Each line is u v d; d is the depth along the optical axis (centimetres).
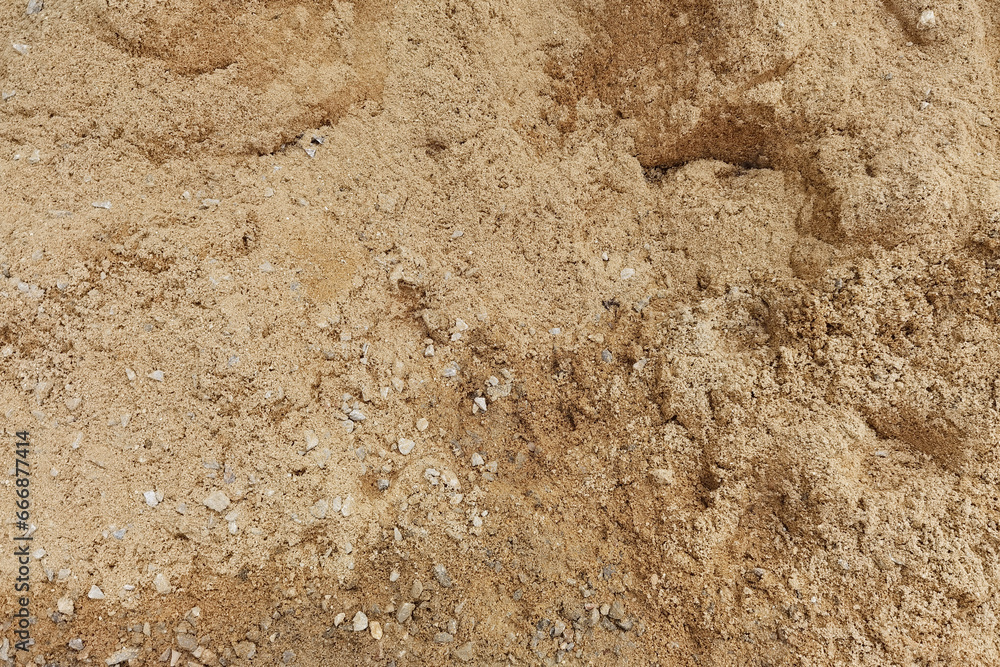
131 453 281
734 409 289
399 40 328
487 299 323
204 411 286
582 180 332
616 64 330
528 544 294
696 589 278
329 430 298
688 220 325
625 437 306
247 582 281
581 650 282
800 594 269
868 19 309
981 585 253
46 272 286
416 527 292
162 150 311
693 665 277
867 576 263
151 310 290
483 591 288
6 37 310
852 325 284
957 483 266
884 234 287
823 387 284
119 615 272
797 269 305
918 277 282
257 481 283
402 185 328
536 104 335
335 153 327
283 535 283
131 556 274
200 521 278
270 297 300
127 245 295
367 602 284
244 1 313
